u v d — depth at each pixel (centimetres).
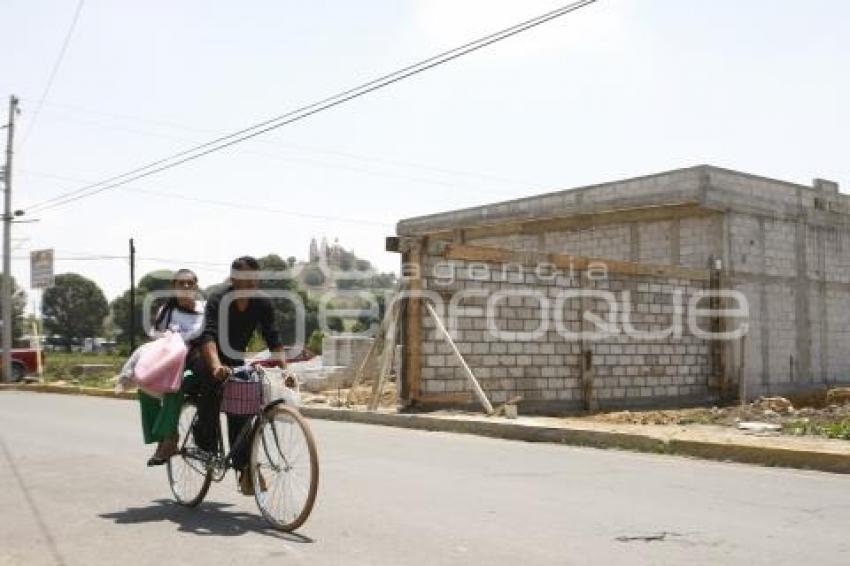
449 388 1620
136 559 489
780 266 2359
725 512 638
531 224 2708
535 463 911
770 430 1191
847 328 2584
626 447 1052
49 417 1482
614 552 510
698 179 2184
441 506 652
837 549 523
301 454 552
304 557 493
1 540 539
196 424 629
